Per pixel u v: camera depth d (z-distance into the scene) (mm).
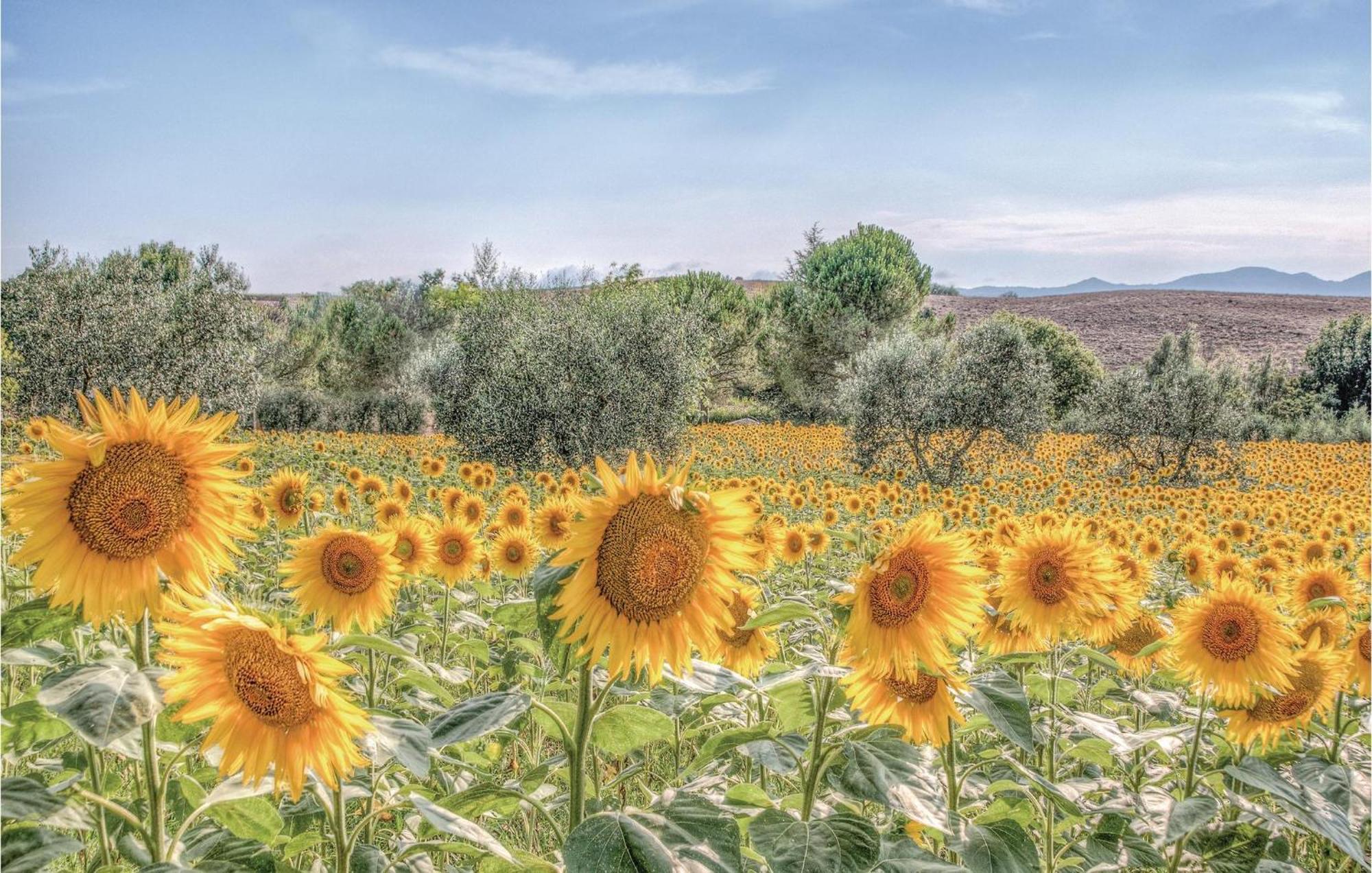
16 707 2033
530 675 3439
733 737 2488
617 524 1994
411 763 1995
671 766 4250
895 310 50875
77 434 1972
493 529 7848
